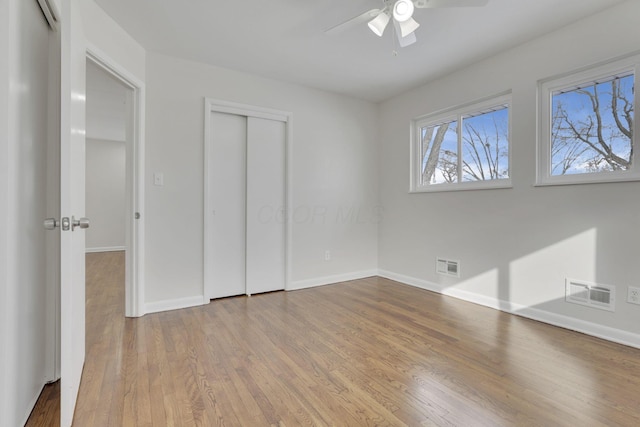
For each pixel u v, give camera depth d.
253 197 3.37
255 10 2.22
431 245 3.57
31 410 1.44
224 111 3.16
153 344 2.16
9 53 1.12
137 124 2.67
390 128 4.11
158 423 1.38
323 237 3.84
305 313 2.80
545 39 2.54
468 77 3.14
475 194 3.12
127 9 2.19
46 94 1.60
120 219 6.66
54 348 1.68
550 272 2.54
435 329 2.44
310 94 3.71
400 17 1.86
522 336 2.30
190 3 2.13
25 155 1.31
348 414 1.44
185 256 2.94
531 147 2.65
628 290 2.14
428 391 1.62
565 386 1.66
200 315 2.74
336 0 2.12
